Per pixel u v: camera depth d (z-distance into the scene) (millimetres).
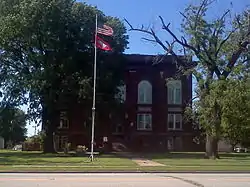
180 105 71062
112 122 69625
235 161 38594
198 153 62125
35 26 53312
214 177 21172
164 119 71062
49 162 34125
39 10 52438
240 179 19828
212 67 45281
